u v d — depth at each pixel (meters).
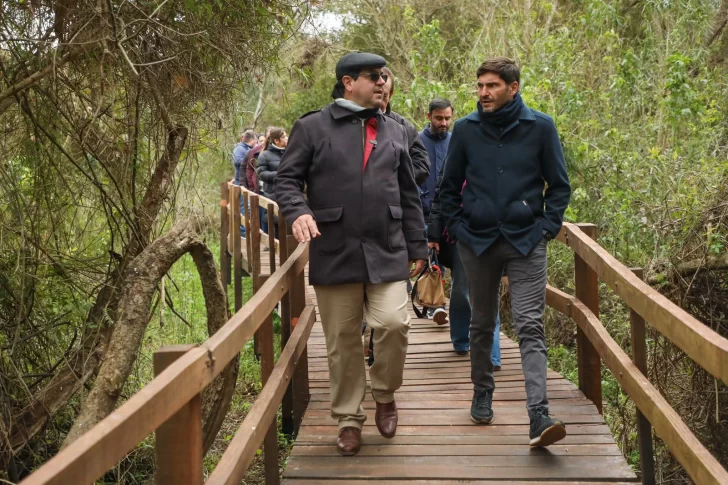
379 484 3.38
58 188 4.38
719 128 7.82
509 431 3.95
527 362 3.58
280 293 3.64
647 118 9.21
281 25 4.52
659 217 6.16
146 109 4.54
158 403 1.84
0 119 4.07
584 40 11.24
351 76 3.48
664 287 5.54
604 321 6.94
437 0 15.19
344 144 3.46
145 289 3.82
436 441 3.84
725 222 5.20
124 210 4.27
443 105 5.26
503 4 12.56
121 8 3.85
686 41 10.20
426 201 5.30
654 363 5.38
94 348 4.18
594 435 3.84
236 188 9.81
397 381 3.68
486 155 3.63
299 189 3.43
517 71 3.58
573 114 8.89
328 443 3.85
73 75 4.10
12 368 4.08
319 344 6.06
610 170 7.83
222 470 2.39
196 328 7.74
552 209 3.59
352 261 3.44
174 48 4.20
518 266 3.63
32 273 4.19
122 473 4.46
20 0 3.61
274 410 3.18
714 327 5.27
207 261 4.32
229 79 4.55
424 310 5.84
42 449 4.35
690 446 2.42
